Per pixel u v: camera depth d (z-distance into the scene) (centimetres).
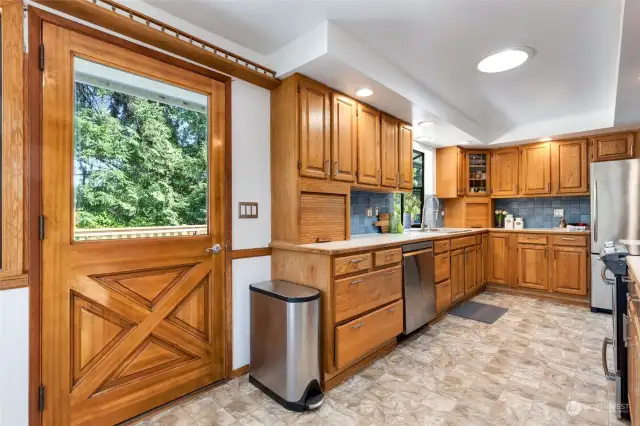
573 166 399
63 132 149
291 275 221
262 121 233
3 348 133
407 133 333
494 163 464
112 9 156
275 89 233
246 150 223
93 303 157
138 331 171
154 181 181
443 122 332
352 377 210
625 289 168
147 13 173
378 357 237
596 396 184
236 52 214
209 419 168
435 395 188
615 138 370
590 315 334
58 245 147
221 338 207
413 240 271
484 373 212
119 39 165
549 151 417
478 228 447
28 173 139
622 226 329
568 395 186
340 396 188
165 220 185
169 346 183
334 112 246
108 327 161
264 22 192
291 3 174
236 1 171
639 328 117
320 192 236
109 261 162
